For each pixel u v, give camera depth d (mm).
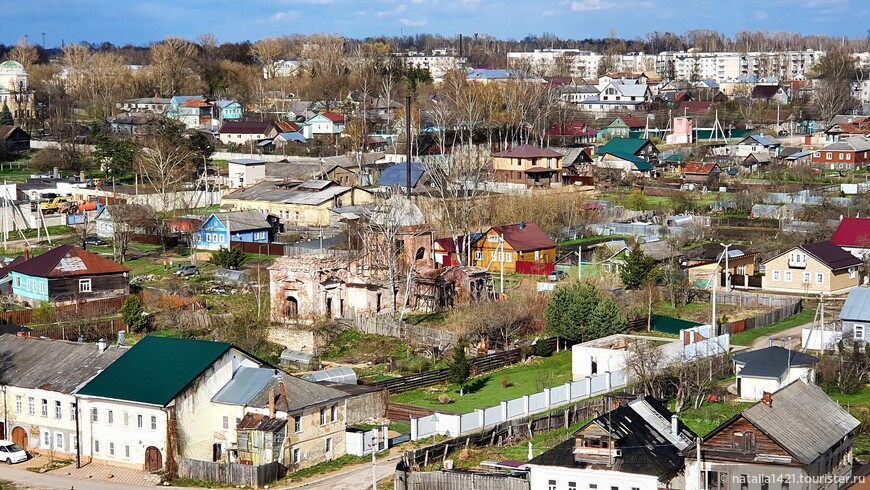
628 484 64125
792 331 110312
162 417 76562
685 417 83250
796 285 127562
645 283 121188
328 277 114438
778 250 138500
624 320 106938
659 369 89562
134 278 134000
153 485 75062
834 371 91125
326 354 105938
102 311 117500
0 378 84250
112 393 78188
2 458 80500
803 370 90000
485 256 138625
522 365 101750
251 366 82188
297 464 77500
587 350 95188
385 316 112250
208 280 132000
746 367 89188
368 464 77812
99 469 78625
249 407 78000
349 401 84875
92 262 123312
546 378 96188
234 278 130500
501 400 90562
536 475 65875
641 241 143250
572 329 104312
